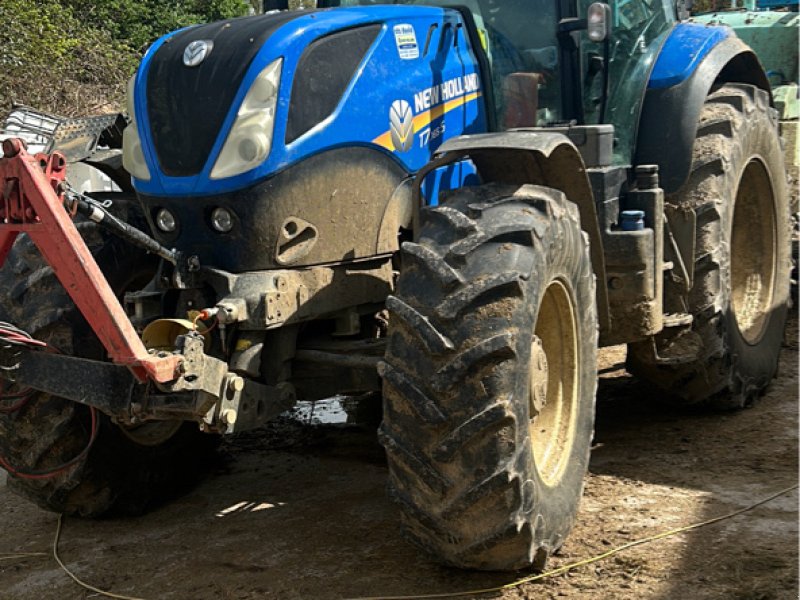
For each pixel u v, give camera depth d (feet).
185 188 11.55
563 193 11.77
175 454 14.44
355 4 15.83
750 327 17.15
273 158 11.27
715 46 15.84
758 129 16.62
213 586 11.41
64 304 12.64
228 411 10.94
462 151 11.11
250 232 11.43
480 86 14.24
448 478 10.05
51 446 12.92
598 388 17.94
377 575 11.25
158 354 10.26
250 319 11.30
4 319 12.80
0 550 13.19
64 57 45.55
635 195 14.11
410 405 10.02
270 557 12.06
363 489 14.17
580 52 14.32
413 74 12.89
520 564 10.52
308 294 11.80
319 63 11.74
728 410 16.17
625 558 11.07
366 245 12.40
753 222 17.72
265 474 15.25
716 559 10.91
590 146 13.51
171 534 13.20
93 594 11.57
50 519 14.26
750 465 13.79
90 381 10.90
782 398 16.89
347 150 11.94
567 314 11.76
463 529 10.25
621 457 14.47
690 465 13.96
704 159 15.30
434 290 10.19
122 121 14.26
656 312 13.93
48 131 19.76
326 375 12.53
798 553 10.93
